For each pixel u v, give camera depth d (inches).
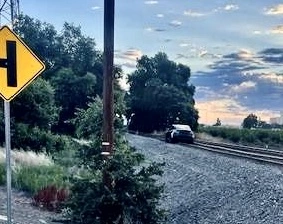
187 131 1669.5
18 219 435.8
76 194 418.3
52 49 3046.3
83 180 413.4
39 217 462.9
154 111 3602.4
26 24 3105.3
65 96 2310.5
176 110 3513.8
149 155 1147.3
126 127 438.9
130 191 410.0
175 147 1386.6
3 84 305.4
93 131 430.9
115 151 417.4
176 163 951.6
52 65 2994.6
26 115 1161.4
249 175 673.0
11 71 306.3
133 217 415.8
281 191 523.2
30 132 1105.4
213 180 692.7
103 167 406.3
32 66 309.3
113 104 425.7
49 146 1105.4
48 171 721.6
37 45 3038.9
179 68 4178.2
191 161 967.6
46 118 1216.8
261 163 848.3
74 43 3075.8
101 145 419.8
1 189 597.0
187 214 551.8
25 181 618.5
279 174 651.5
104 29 432.8
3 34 305.4
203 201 582.2
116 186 411.5
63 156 960.3
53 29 3097.9
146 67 4195.4
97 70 3048.7
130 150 427.5
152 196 421.1
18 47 307.3
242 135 2080.5
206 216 522.3
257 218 458.6
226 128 2546.8
